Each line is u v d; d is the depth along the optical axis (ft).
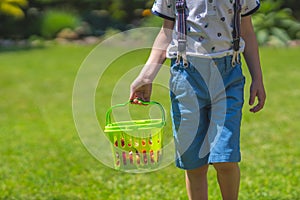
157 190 17.37
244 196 16.46
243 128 25.39
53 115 29.55
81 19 61.87
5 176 19.20
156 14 12.63
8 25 61.11
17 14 59.62
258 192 16.87
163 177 18.58
